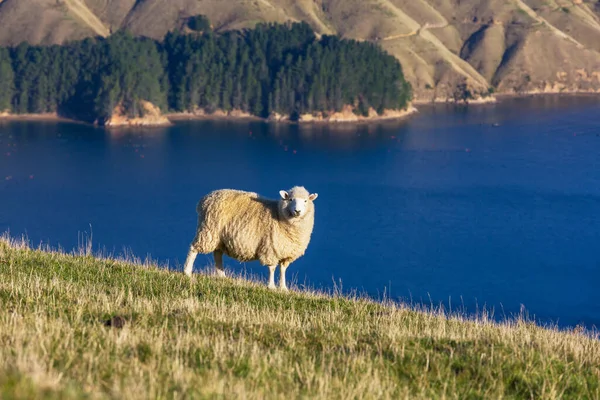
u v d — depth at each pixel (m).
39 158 162.75
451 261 83.50
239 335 13.02
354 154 163.62
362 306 18.16
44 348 10.51
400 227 99.19
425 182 129.00
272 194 125.12
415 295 71.81
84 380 9.66
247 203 21.02
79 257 21.12
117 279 18.58
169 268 23.09
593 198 112.38
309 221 21.02
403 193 120.69
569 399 11.67
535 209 106.75
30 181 137.88
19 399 7.61
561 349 14.23
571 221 99.81
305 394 10.24
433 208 109.31
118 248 93.12
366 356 12.43
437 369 11.95
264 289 18.97
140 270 19.84
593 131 184.62
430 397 10.94
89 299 14.88
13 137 196.38
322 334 13.53
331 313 16.52
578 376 12.51
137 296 16.22
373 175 137.62
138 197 124.44
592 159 144.62
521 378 12.04
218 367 11.02
